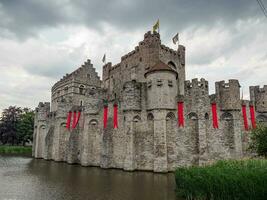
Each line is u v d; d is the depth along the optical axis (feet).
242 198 57.47
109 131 140.87
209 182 64.03
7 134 305.94
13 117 316.60
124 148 136.26
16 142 321.73
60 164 160.76
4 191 80.23
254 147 104.94
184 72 190.39
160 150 123.03
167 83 130.31
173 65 181.16
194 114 131.44
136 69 174.40
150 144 130.11
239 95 138.72
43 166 149.07
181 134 128.67
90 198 70.79
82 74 250.98
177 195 73.61
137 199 69.67
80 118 170.81
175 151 126.31
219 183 61.72
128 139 131.44
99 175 112.98
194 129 130.41
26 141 319.68
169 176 110.22
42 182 95.66
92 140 154.71
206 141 127.85
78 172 122.83
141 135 133.08
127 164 128.06
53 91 293.02
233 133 134.10
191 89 133.28
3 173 119.65
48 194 75.87
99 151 150.82
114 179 102.22
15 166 148.66
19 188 84.58
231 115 136.46
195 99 131.75
